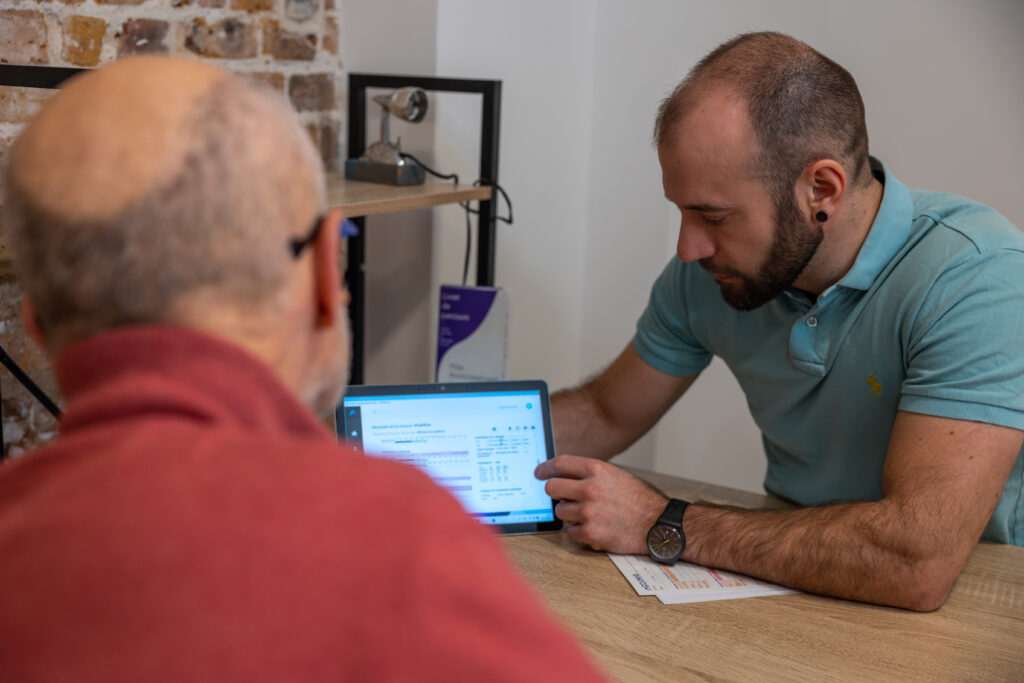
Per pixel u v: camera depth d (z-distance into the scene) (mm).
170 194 506
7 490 518
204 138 517
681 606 1149
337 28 2084
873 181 1353
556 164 2312
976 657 1055
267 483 482
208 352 516
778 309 1440
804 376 1422
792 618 1129
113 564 457
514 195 2207
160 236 507
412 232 2070
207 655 445
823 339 1376
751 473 2338
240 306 537
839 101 1248
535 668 473
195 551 459
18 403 1594
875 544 1152
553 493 1319
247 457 493
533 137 2221
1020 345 1191
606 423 1646
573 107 2316
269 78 1952
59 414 1445
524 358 2367
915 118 2023
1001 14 1894
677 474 2447
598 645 1062
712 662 1034
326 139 2105
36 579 460
